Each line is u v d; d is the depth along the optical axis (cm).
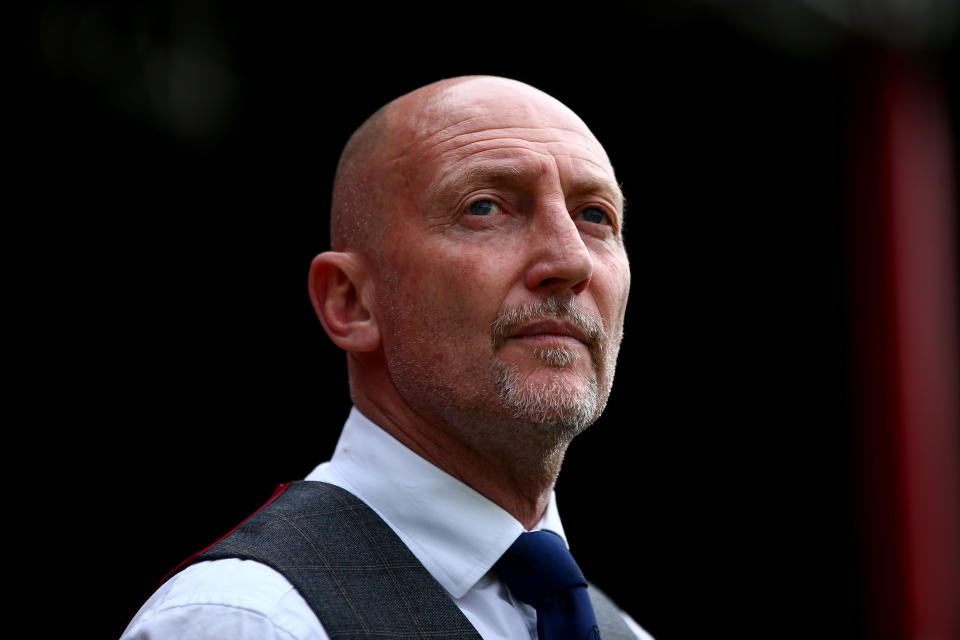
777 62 1467
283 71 1217
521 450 436
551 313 421
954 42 1459
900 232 1516
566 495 1802
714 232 1712
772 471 1759
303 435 1519
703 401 1783
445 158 439
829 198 1625
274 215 1362
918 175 1512
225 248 1352
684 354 1772
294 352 1481
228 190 1292
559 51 1363
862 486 1563
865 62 1465
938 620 1512
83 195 1189
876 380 1548
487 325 420
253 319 1441
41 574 1280
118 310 1296
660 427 1795
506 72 1354
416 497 441
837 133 1563
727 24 1368
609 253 457
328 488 450
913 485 1527
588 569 1812
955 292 1537
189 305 1362
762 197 1669
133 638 382
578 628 423
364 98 1297
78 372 1280
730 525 1792
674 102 1515
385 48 1262
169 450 1375
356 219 465
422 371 432
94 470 1309
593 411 432
